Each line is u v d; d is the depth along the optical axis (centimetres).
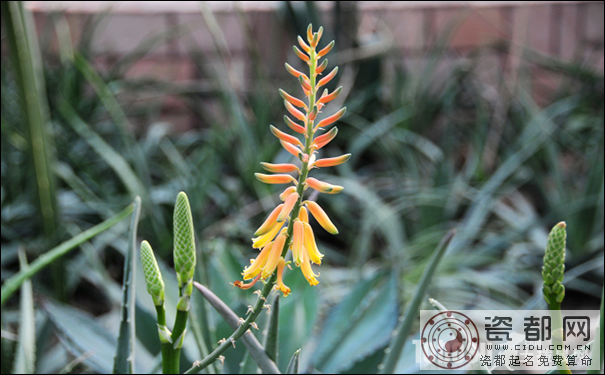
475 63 401
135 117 409
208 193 325
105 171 347
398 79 400
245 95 399
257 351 119
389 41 399
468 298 258
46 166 212
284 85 393
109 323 219
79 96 342
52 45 387
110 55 417
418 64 430
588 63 394
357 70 414
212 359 114
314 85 108
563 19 425
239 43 427
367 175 385
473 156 379
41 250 249
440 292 258
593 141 365
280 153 349
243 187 339
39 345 175
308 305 190
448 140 345
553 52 431
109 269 301
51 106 330
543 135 327
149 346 164
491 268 292
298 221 110
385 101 425
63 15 371
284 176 110
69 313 164
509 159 316
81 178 329
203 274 150
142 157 302
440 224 312
